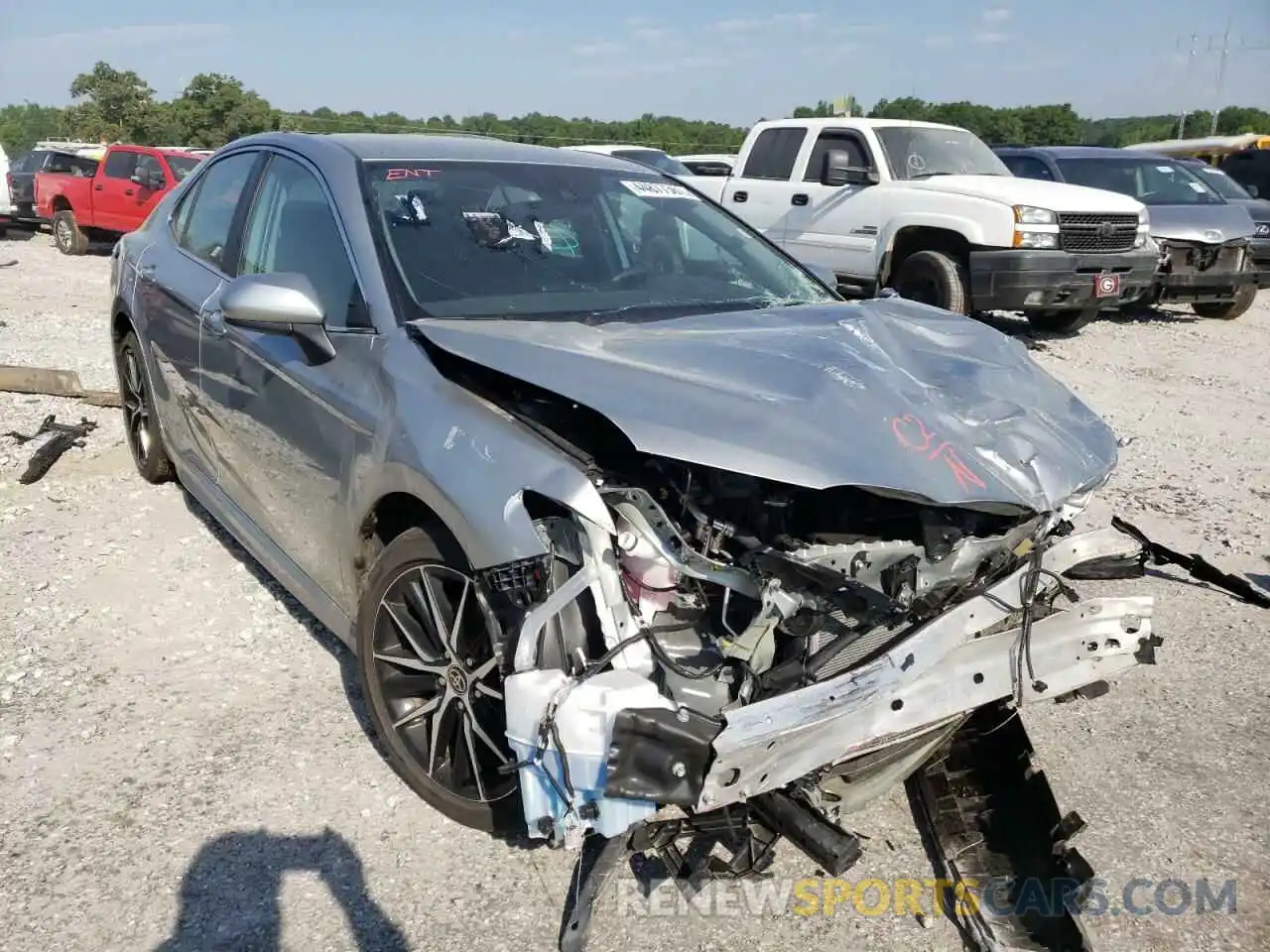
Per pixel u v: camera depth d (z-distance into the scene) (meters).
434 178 3.74
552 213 3.79
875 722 2.48
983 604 2.61
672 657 2.56
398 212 3.53
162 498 5.43
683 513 2.65
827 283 4.17
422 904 2.71
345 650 3.97
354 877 2.80
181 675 3.77
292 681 3.75
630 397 2.62
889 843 3.05
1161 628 4.50
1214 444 7.45
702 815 2.71
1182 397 8.91
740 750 2.24
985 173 11.22
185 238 4.78
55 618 4.15
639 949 2.62
